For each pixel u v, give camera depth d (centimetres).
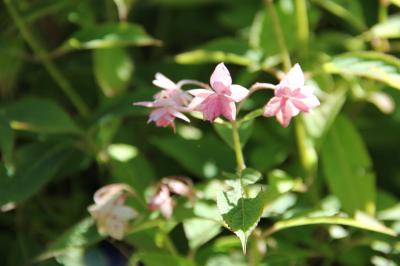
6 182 74
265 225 79
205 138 81
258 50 80
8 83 84
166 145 81
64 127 77
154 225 73
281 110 63
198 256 75
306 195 79
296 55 82
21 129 81
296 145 85
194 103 63
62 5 81
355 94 82
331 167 79
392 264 76
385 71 71
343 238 78
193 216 70
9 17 84
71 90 81
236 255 74
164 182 70
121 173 78
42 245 82
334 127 80
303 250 76
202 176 80
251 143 86
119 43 77
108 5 87
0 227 85
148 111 76
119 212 70
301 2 81
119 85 83
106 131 80
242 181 62
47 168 76
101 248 81
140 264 80
